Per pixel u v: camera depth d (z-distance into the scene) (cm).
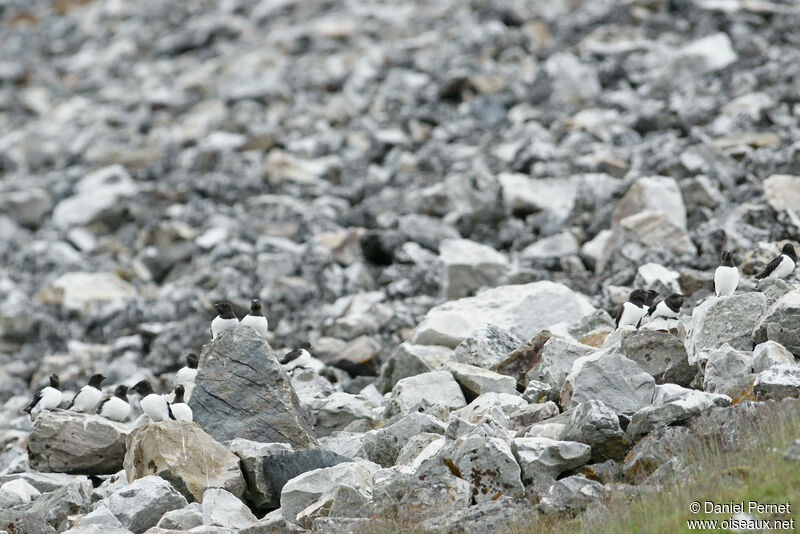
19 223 15388
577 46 17250
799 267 8006
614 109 14750
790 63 13812
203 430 5875
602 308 8294
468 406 6206
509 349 7306
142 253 13662
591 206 11538
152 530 4884
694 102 13400
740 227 9512
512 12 19375
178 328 10894
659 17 17512
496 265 10331
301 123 17025
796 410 4678
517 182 12319
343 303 10750
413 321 10094
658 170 11512
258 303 6644
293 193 14475
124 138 18475
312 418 7006
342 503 4978
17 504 5766
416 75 17775
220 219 13775
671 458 4691
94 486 6391
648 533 4119
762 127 12369
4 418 9419
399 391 6731
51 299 12475
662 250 9438
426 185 13662
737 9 16600
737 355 5472
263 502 5547
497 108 15875
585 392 5566
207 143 16738
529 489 4856
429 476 4909
